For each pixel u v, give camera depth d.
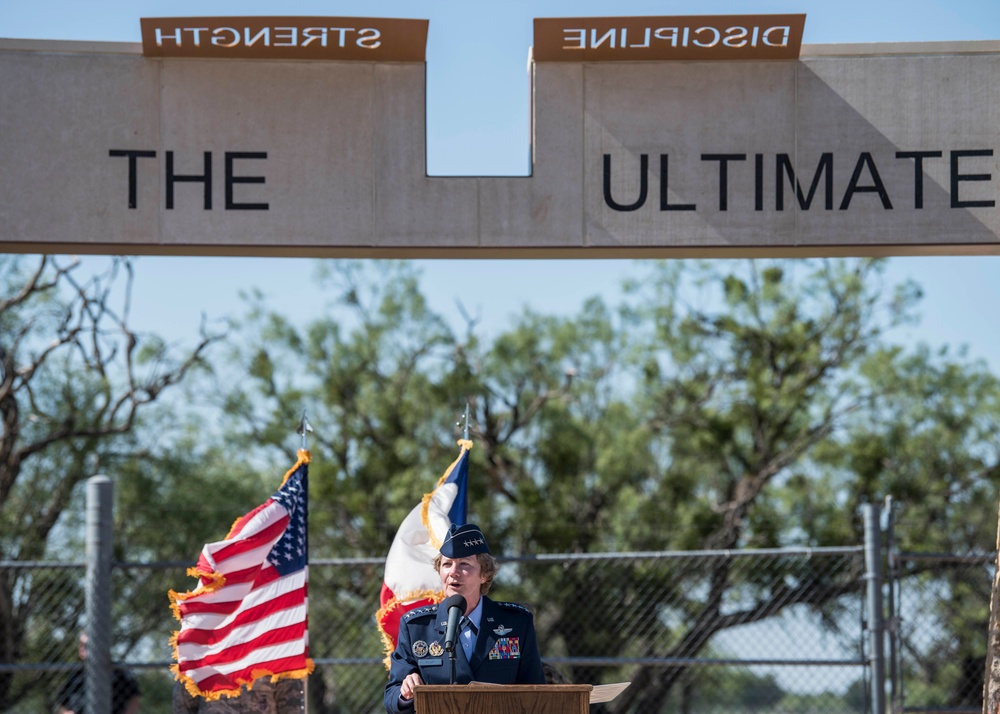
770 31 9.24
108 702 9.86
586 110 9.41
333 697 17.53
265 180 9.35
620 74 9.43
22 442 18.97
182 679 7.77
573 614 15.74
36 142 9.25
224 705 7.84
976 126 9.37
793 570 15.37
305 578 8.09
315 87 9.41
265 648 7.88
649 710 16.22
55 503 18.31
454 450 20.55
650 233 9.35
